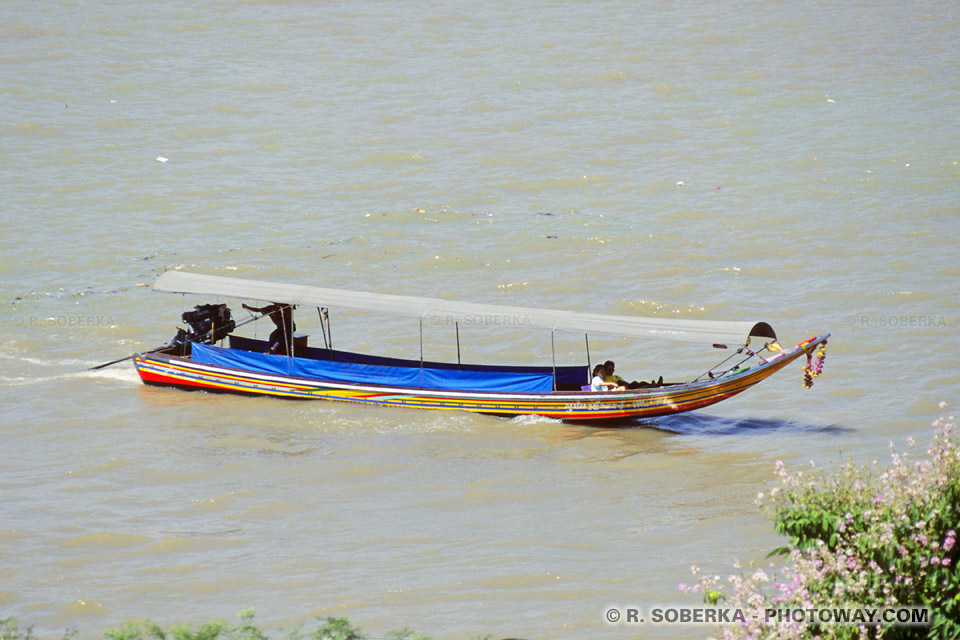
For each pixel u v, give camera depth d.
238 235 124.38
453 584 55.03
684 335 76.62
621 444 76.25
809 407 82.25
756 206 130.50
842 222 124.19
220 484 69.50
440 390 82.31
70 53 184.00
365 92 171.62
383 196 136.12
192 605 53.84
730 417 81.38
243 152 150.12
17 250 119.75
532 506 65.56
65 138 153.12
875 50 190.62
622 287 109.25
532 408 80.62
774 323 99.38
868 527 41.84
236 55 186.12
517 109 165.62
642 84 176.00
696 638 48.47
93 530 62.72
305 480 70.00
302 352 90.00
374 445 76.06
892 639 39.03
